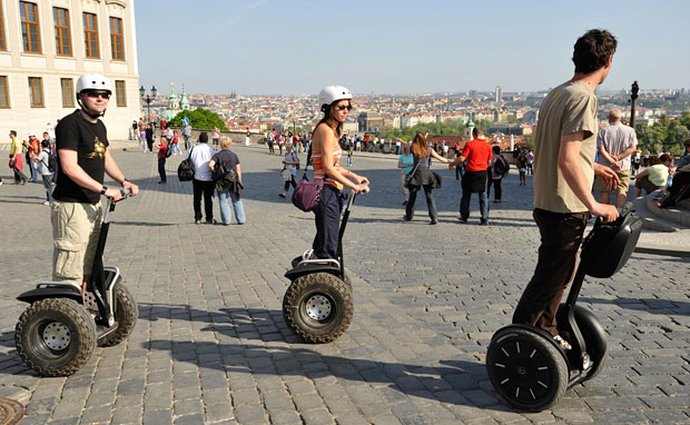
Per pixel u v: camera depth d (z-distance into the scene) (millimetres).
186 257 8289
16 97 37500
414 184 11078
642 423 3266
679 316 5133
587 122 3045
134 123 42656
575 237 3309
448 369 4062
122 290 4582
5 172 24672
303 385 3850
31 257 8805
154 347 4605
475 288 6246
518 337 3357
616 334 4711
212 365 4215
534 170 3420
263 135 49750
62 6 39719
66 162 3961
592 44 3146
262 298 5996
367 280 6629
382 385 3822
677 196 9656
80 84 4062
